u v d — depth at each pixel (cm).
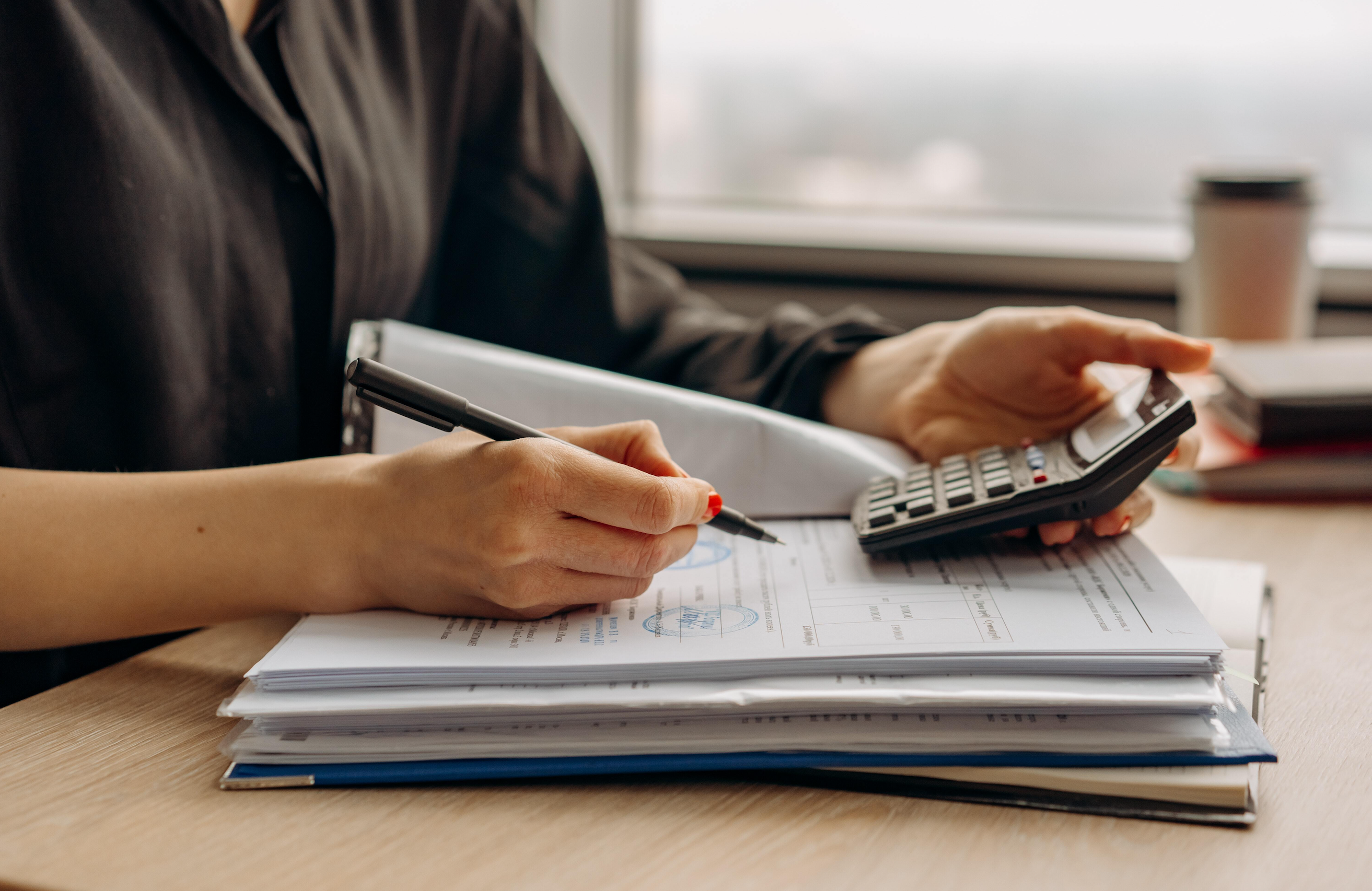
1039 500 48
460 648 41
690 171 142
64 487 45
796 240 133
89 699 45
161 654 49
